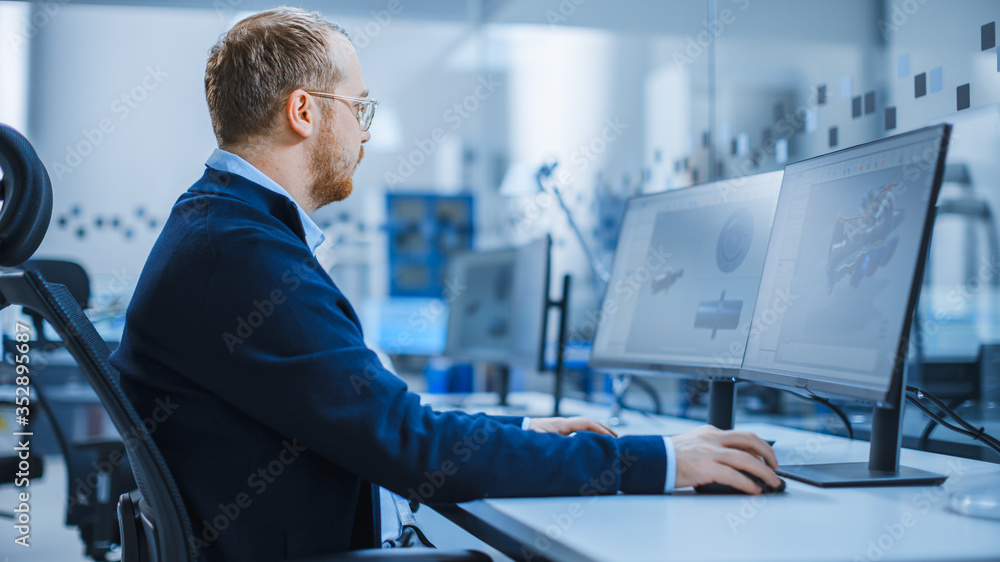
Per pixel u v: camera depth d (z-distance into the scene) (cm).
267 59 108
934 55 148
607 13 334
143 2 465
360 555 81
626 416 203
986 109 137
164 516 82
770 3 208
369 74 635
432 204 549
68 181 544
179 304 92
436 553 83
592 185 337
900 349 88
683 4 261
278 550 92
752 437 100
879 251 95
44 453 411
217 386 90
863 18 169
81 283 170
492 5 488
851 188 102
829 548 67
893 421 104
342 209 578
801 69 192
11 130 87
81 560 286
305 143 112
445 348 302
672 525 76
